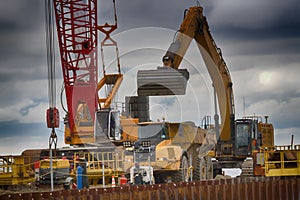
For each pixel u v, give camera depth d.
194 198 58.62
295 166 69.69
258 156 70.56
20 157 70.81
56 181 65.06
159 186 56.75
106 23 85.94
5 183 69.38
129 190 55.19
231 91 86.19
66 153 74.62
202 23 81.94
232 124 87.38
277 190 65.00
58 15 86.69
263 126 100.88
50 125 75.00
